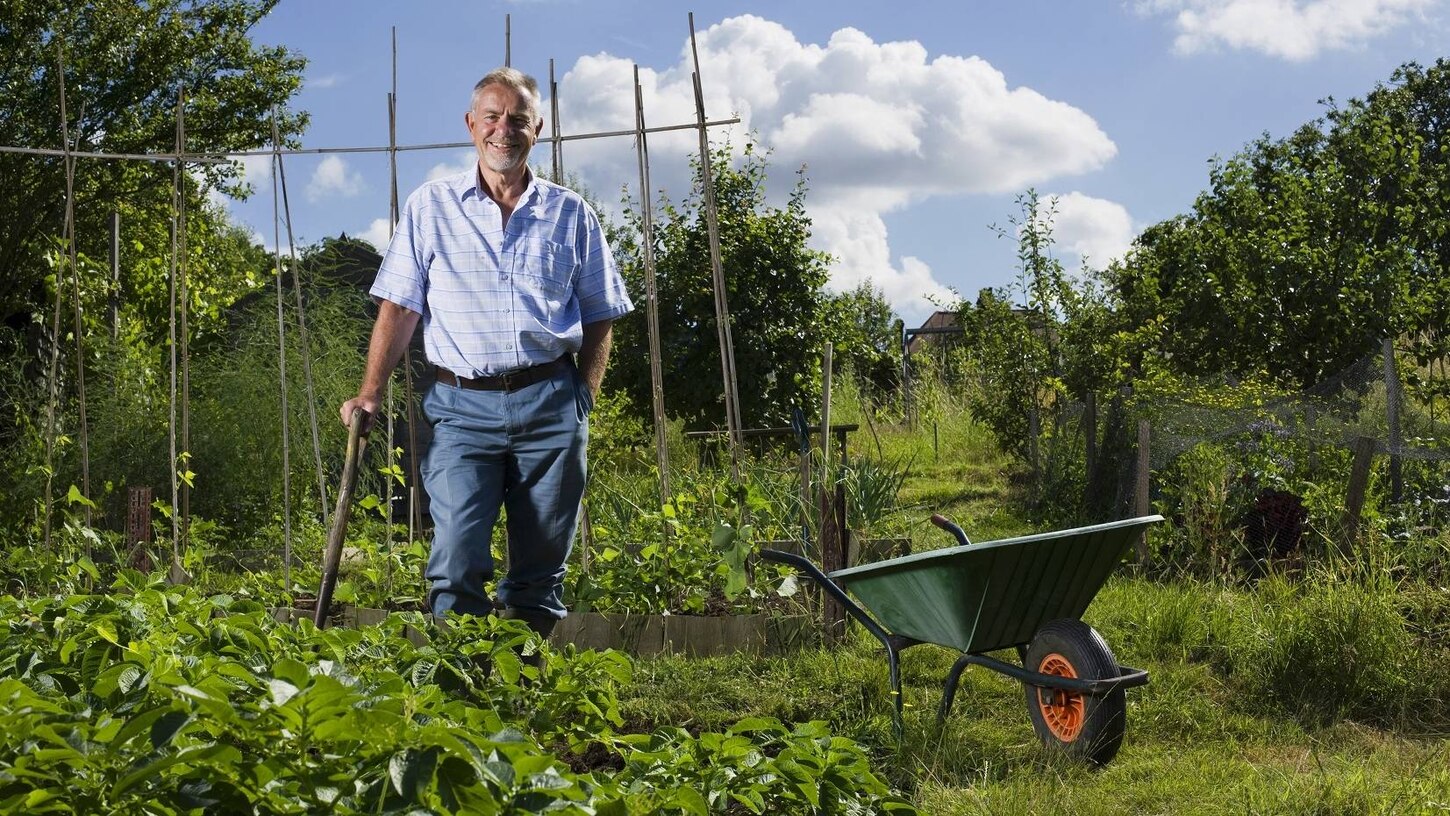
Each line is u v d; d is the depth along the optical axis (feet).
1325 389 28.09
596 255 13.17
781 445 38.70
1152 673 15.25
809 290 41.37
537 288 12.65
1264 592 17.70
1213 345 33.12
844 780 7.68
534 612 13.23
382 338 12.68
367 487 29.60
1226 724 13.56
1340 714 13.87
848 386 54.75
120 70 54.08
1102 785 11.57
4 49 50.80
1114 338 36.37
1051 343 41.63
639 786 6.74
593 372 13.26
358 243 38.73
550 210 12.91
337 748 4.89
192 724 4.62
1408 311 31.73
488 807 4.51
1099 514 29.19
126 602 8.71
